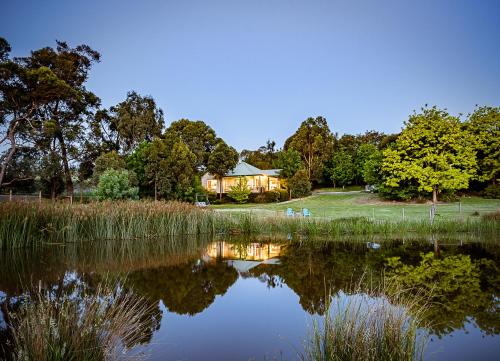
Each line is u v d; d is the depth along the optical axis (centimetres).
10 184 3391
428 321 588
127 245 1508
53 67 3744
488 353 463
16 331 518
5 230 1366
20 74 3206
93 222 1633
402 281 861
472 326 564
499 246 1389
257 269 1023
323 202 3809
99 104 4172
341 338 416
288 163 5388
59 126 3547
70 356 392
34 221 1455
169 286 839
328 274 949
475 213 2269
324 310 645
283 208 3316
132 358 457
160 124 5344
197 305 695
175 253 1317
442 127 3003
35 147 3444
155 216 1811
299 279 900
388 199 3562
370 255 1230
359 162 5669
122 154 4881
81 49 4041
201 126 5362
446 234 1747
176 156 3672
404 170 3167
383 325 432
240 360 454
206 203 3916
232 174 4991
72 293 745
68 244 1507
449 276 909
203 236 1823
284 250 1369
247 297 744
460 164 3045
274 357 460
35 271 993
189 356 461
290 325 581
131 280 898
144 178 3700
